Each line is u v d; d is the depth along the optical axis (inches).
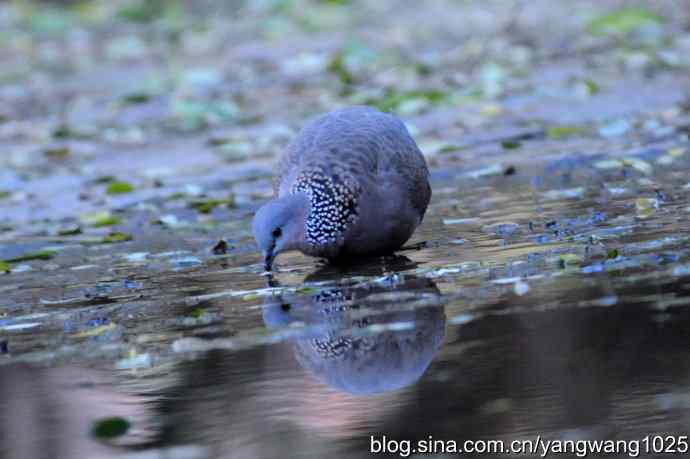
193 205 608.1
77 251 537.0
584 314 352.8
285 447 284.2
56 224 598.5
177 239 541.0
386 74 960.3
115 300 434.0
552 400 297.3
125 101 975.0
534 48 1021.2
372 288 408.8
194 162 730.2
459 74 932.0
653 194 516.7
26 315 423.2
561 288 380.5
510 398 301.1
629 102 746.8
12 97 1066.7
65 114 959.0
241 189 641.6
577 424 283.9
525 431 282.8
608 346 326.6
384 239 449.4
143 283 457.7
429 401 303.3
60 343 381.7
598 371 310.3
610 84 808.3
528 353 327.9
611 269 395.5
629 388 300.2
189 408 313.3
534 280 393.1
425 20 1289.4
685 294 362.0
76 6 1651.1
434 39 1147.3
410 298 388.5
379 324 364.2
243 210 593.3
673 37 970.7
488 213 520.1
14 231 591.8
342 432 290.2
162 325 391.5
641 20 1054.4
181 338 371.9
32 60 1293.1
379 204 440.1
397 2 1467.8
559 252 428.1
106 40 1405.0
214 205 605.9
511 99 797.9
